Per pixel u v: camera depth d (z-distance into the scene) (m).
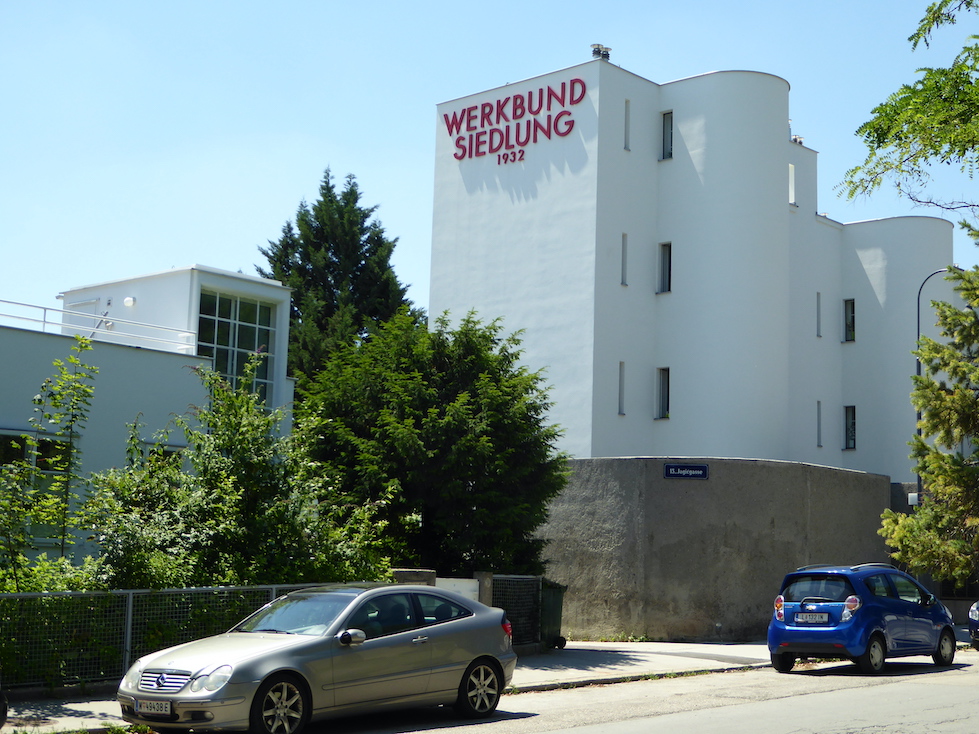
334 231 55.44
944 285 35.81
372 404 19.23
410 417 18.66
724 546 22.73
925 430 26.23
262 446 15.25
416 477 18.17
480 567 19.27
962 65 7.35
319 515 16.09
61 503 13.80
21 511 13.10
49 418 14.41
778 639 17.12
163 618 13.27
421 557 19.33
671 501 22.84
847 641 16.45
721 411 30.33
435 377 19.53
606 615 22.89
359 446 18.69
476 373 19.72
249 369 15.96
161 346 24.69
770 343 30.81
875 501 26.34
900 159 7.55
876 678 16.16
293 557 15.26
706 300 30.88
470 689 11.95
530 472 19.23
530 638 18.92
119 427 19.17
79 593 12.48
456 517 18.59
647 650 20.23
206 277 24.62
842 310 36.88
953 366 26.06
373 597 11.59
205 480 14.88
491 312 32.56
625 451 30.61
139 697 10.35
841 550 24.78
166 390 19.94
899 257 35.91
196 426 20.11
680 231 31.64
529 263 31.86
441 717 12.17
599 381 30.09
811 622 16.84
